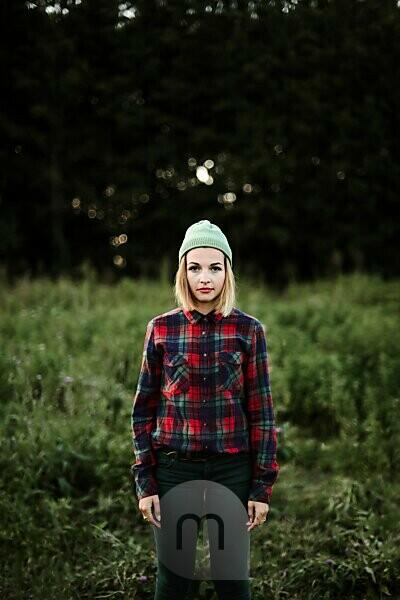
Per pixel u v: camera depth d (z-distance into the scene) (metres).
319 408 5.42
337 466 4.34
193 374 2.20
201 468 2.19
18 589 2.89
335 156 14.33
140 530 3.56
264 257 15.04
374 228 14.69
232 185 14.45
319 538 3.36
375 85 13.85
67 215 14.54
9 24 13.15
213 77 14.09
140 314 7.68
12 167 13.88
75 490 3.76
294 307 9.04
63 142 14.06
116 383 5.20
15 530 3.23
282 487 3.99
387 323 7.57
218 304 2.24
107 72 13.99
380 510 3.66
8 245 13.73
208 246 2.22
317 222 14.75
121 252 14.56
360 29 13.41
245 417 2.26
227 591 2.25
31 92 13.60
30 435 3.88
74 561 3.19
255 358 2.24
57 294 9.30
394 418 4.64
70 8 13.28
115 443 4.13
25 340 6.41
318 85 13.78
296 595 3.00
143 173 14.59
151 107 14.34
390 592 3.03
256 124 14.04
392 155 14.27
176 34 13.67
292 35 13.56
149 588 3.01
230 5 13.59
